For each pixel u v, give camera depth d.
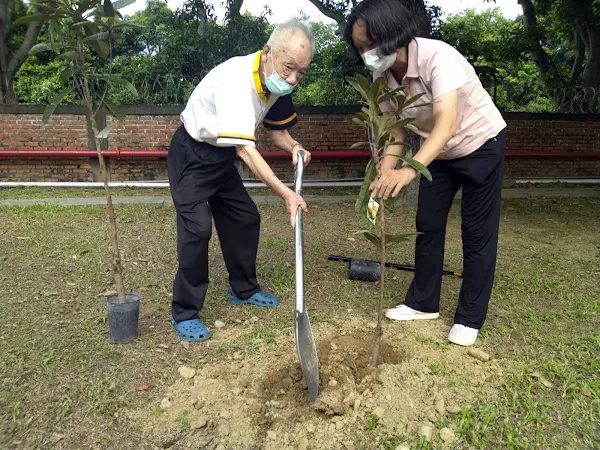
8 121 8.61
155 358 2.83
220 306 3.53
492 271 2.90
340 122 9.45
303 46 2.53
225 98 2.62
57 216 6.26
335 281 4.06
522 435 2.23
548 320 3.39
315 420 2.30
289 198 2.49
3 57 9.95
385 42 2.38
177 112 8.96
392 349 2.88
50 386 2.56
